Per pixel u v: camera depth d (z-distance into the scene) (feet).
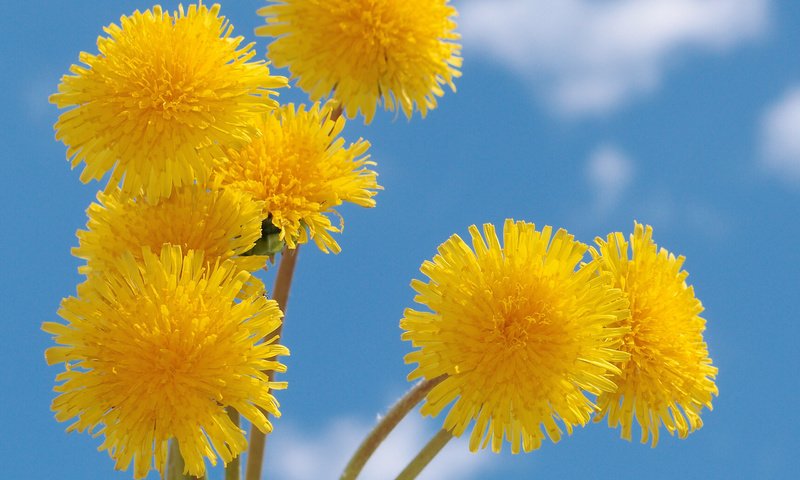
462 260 1.56
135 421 1.53
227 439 1.53
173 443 1.57
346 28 1.58
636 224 1.64
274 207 1.58
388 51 1.59
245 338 1.54
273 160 1.60
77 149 1.57
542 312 1.56
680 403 1.63
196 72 1.57
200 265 1.55
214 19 1.58
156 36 1.57
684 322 1.63
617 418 1.61
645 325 1.62
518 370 1.55
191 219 1.57
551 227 1.58
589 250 1.62
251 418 1.54
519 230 1.57
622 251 1.63
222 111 1.56
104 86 1.56
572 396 1.56
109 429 1.54
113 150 1.56
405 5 1.60
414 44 1.60
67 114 1.57
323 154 1.61
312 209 1.59
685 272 1.65
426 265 1.56
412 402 1.60
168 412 1.53
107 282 1.56
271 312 1.55
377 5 1.59
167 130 1.56
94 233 1.60
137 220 1.57
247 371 1.54
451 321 1.55
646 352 1.61
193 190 1.57
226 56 1.57
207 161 1.56
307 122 1.61
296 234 1.57
